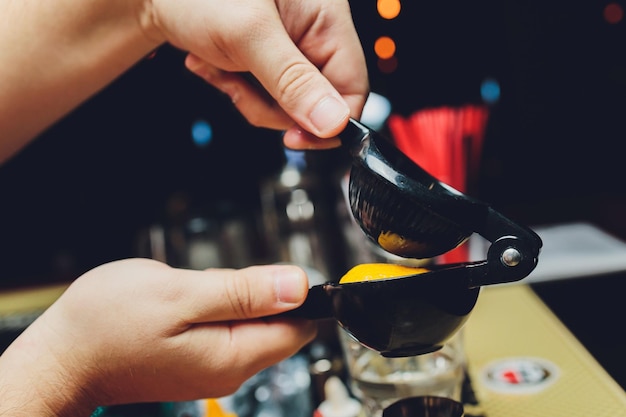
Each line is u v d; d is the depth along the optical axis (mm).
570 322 638
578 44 1259
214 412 431
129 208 1306
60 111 446
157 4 390
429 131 620
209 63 416
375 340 319
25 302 953
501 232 299
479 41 1275
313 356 500
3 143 443
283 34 359
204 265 856
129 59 435
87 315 362
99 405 387
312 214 762
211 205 906
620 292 666
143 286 362
